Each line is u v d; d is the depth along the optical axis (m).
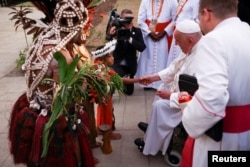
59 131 2.24
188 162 1.99
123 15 4.62
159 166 3.12
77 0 2.14
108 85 2.38
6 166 3.15
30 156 2.26
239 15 3.67
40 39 2.19
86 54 2.38
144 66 5.06
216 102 1.51
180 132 3.08
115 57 4.65
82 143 2.45
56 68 2.11
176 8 4.80
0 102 4.77
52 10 2.30
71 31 2.15
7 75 6.06
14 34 9.90
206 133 1.75
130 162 3.20
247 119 1.73
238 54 1.60
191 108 1.60
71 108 2.29
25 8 2.51
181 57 2.96
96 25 9.30
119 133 3.74
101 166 3.13
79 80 2.10
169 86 3.24
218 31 1.63
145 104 4.54
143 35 4.96
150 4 4.94
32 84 2.25
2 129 3.88
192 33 2.67
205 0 1.68
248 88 1.68
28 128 2.28
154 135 3.07
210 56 1.57
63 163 2.29
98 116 3.49
